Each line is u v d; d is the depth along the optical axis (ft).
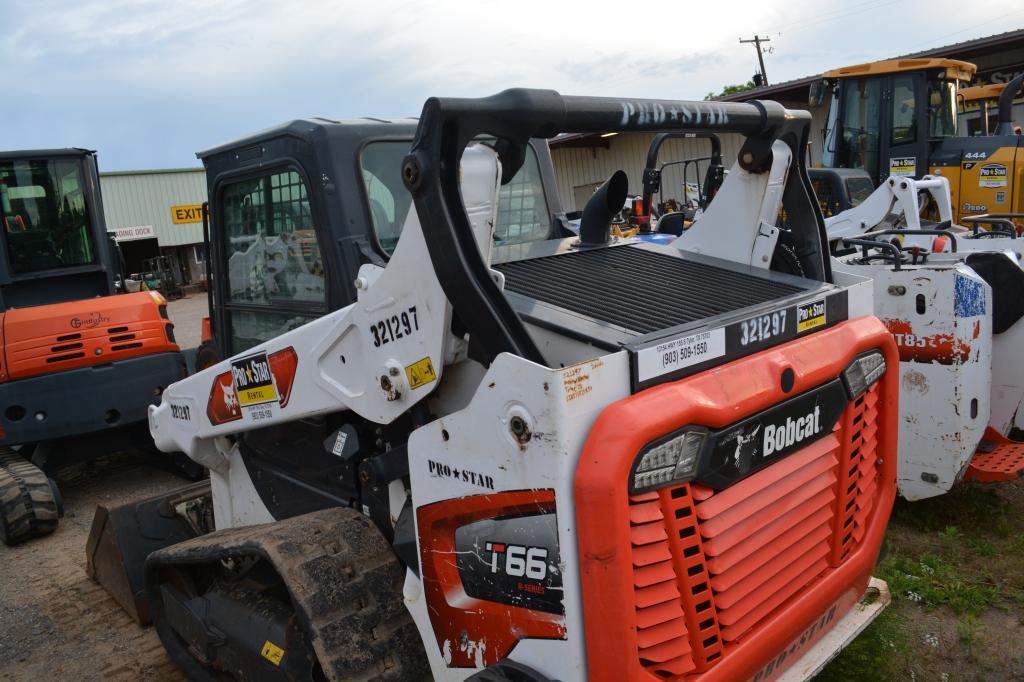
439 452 6.81
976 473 13.92
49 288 20.12
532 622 6.33
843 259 14.82
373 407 7.66
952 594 11.52
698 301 7.79
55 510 16.93
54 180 19.72
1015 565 12.41
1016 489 15.26
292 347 8.57
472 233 6.28
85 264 20.33
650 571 6.12
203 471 20.18
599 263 9.14
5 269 18.94
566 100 6.45
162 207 87.81
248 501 11.18
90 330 18.01
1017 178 27.68
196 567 10.34
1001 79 50.37
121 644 12.25
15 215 19.22
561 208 11.50
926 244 20.12
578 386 5.85
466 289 6.25
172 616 10.56
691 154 54.34
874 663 10.16
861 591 8.95
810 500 7.74
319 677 8.12
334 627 7.41
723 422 6.44
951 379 13.04
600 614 5.89
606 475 5.74
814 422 7.54
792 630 7.52
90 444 19.53
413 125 9.36
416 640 7.74
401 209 9.20
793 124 8.70
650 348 6.27
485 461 6.40
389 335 7.31
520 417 6.03
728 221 9.63
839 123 32.07
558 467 5.83
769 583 7.33
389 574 7.88
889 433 8.82
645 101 7.04
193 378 10.55
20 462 17.60
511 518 6.35
